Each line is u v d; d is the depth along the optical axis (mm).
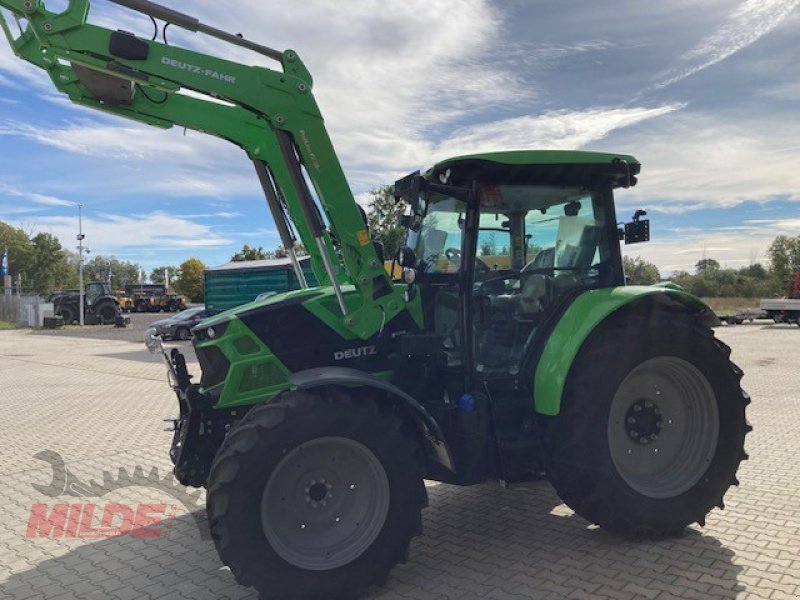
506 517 4645
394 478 3496
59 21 3537
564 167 4223
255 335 3941
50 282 81625
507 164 4074
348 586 3383
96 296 34219
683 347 4156
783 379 11156
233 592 3633
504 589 3502
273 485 3363
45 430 8086
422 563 3881
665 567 3719
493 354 4234
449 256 4324
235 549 3240
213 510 3268
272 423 3316
